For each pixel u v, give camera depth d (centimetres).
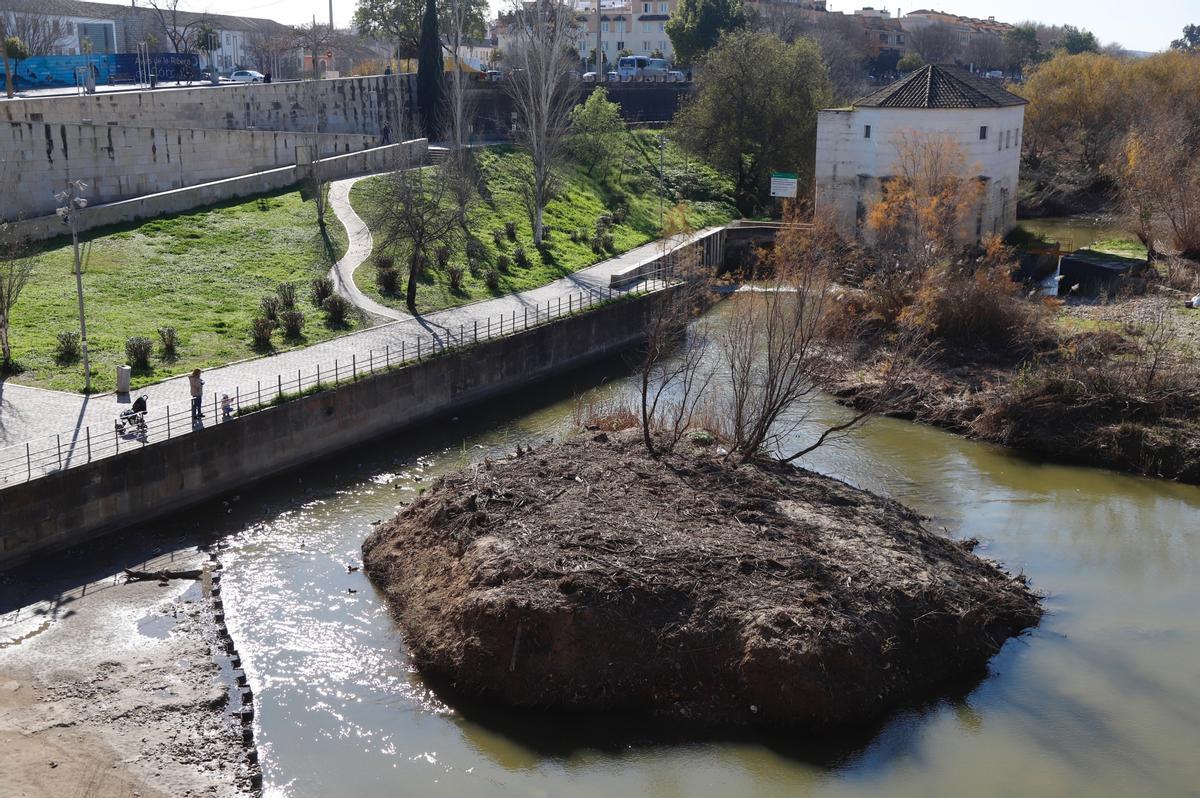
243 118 6347
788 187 6812
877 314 4703
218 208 5391
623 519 2645
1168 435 3716
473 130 8031
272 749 2092
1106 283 5553
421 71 7556
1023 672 2416
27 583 2677
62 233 4778
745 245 6794
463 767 2055
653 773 2045
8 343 3669
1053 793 2028
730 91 7581
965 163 5862
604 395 4356
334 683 2306
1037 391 3984
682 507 2752
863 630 2297
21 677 2252
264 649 2427
